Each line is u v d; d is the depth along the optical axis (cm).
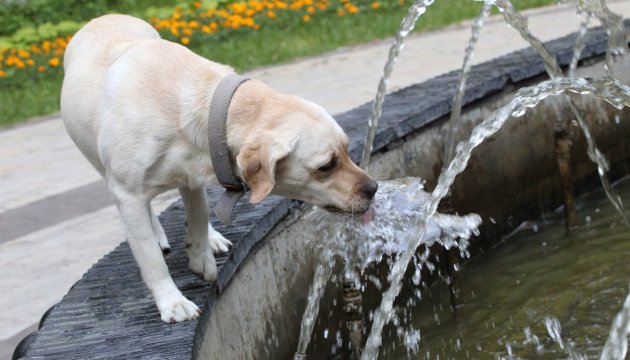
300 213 365
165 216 370
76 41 342
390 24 976
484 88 434
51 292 422
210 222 347
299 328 361
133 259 338
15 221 502
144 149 305
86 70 326
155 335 293
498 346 361
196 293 311
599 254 416
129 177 307
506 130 446
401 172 404
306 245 365
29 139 698
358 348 361
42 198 539
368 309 384
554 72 391
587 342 353
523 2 1008
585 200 477
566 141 436
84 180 568
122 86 309
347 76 771
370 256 341
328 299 371
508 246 439
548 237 441
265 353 339
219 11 1045
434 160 420
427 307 396
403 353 369
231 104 304
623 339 268
